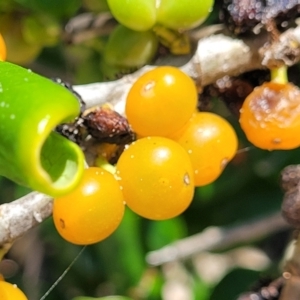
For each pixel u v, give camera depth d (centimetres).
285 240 28
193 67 16
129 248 23
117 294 24
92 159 15
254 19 16
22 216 14
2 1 19
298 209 15
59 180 13
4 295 14
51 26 19
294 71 17
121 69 17
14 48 19
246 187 24
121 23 16
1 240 14
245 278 21
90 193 14
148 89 15
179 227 24
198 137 15
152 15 16
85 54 20
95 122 15
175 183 14
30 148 12
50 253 26
